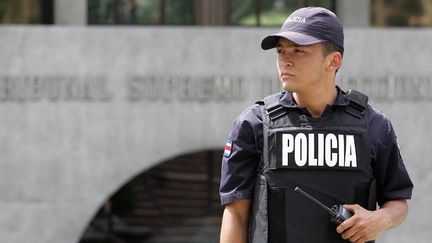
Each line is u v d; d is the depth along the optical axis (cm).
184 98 1001
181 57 1002
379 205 416
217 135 1002
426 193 1010
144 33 1001
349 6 1187
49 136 999
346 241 393
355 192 396
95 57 1000
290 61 393
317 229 391
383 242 1002
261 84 1002
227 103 1002
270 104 402
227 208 410
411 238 1005
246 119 404
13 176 997
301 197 393
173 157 1028
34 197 998
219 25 1158
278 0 1163
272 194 396
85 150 999
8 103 997
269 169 397
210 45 1003
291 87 394
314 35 391
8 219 997
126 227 1071
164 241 1073
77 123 1000
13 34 997
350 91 407
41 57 999
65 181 1000
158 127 1001
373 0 1203
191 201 1071
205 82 1002
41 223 999
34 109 998
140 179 1072
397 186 408
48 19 1165
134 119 1000
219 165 1066
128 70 1001
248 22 1159
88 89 997
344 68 1009
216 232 1071
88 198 1001
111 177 1002
